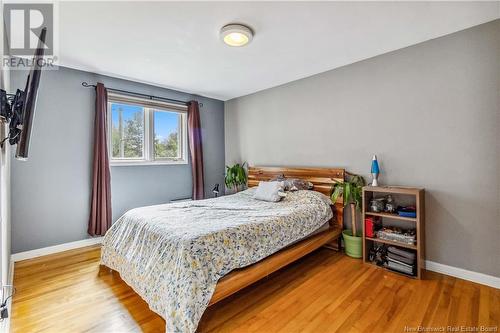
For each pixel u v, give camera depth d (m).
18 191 2.73
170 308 1.56
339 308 1.85
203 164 4.48
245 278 1.83
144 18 2.00
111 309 1.85
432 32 2.31
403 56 2.62
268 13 1.97
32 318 1.74
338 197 2.93
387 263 2.53
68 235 3.07
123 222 2.49
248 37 2.24
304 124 3.56
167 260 1.74
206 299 1.57
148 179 3.79
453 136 2.33
